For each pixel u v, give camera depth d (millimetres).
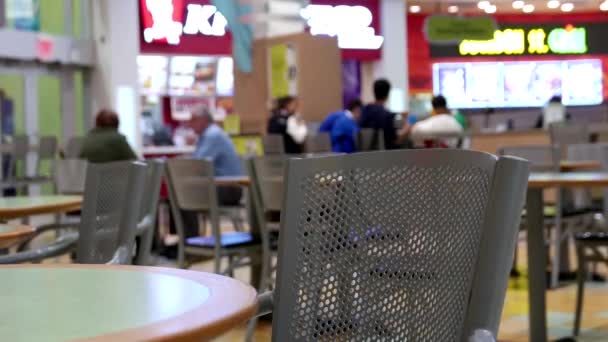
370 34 14508
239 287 1101
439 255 1354
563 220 5395
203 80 13383
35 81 11414
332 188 1366
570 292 5387
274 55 10195
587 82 17891
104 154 6426
